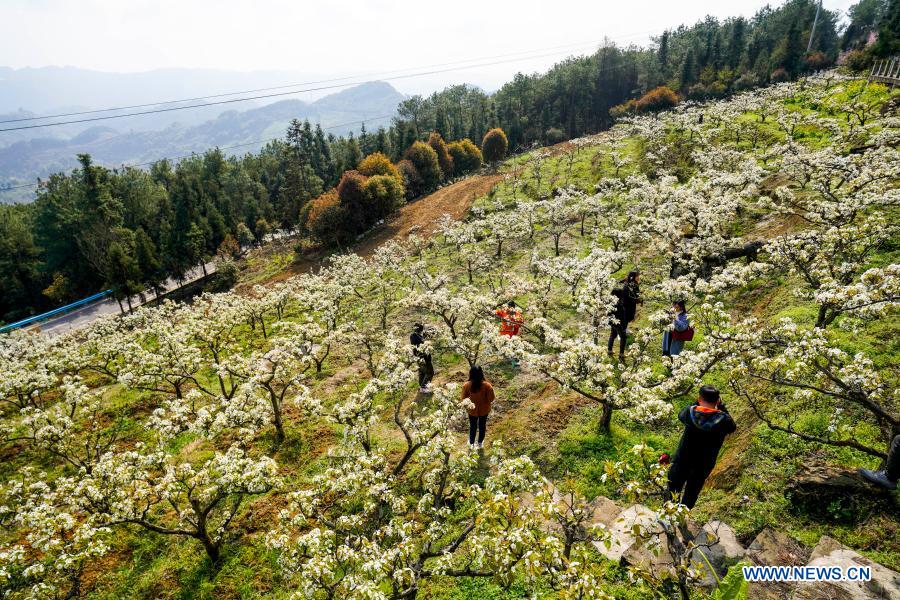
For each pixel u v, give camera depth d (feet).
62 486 27.81
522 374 44.98
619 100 368.68
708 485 23.80
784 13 363.35
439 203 175.94
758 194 60.44
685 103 183.93
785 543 17.83
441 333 51.31
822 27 349.00
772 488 20.63
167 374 49.85
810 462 21.07
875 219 34.12
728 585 15.85
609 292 41.29
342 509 30.22
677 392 31.30
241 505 33.63
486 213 131.95
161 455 30.01
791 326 23.79
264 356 43.91
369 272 98.73
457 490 26.07
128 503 27.12
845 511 18.38
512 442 33.55
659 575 18.17
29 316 221.46
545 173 149.07
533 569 15.33
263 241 267.18
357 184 172.04
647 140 139.64
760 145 94.12
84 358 64.44
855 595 14.83
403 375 37.06
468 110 407.44
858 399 19.57
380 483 25.52
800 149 63.77
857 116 76.79
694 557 18.39
